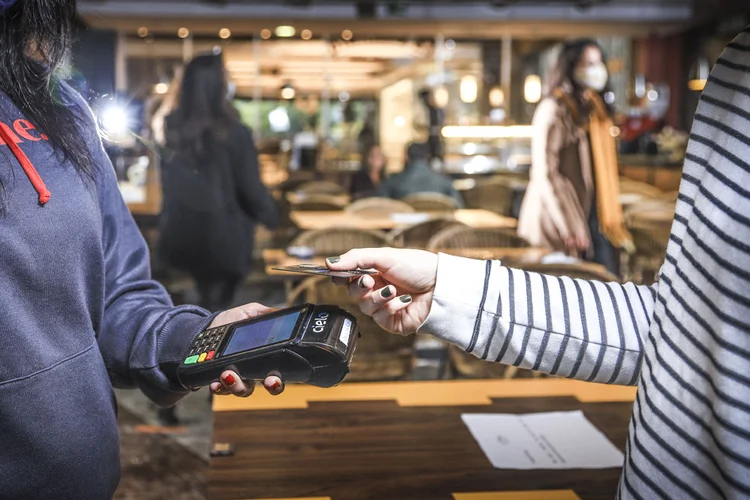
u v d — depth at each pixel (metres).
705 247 0.80
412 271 1.04
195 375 1.02
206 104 3.61
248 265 3.84
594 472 1.33
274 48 11.90
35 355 0.89
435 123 10.14
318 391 1.69
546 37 11.97
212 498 1.22
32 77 0.94
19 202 0.88
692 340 0.81
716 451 0.78
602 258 4.74
